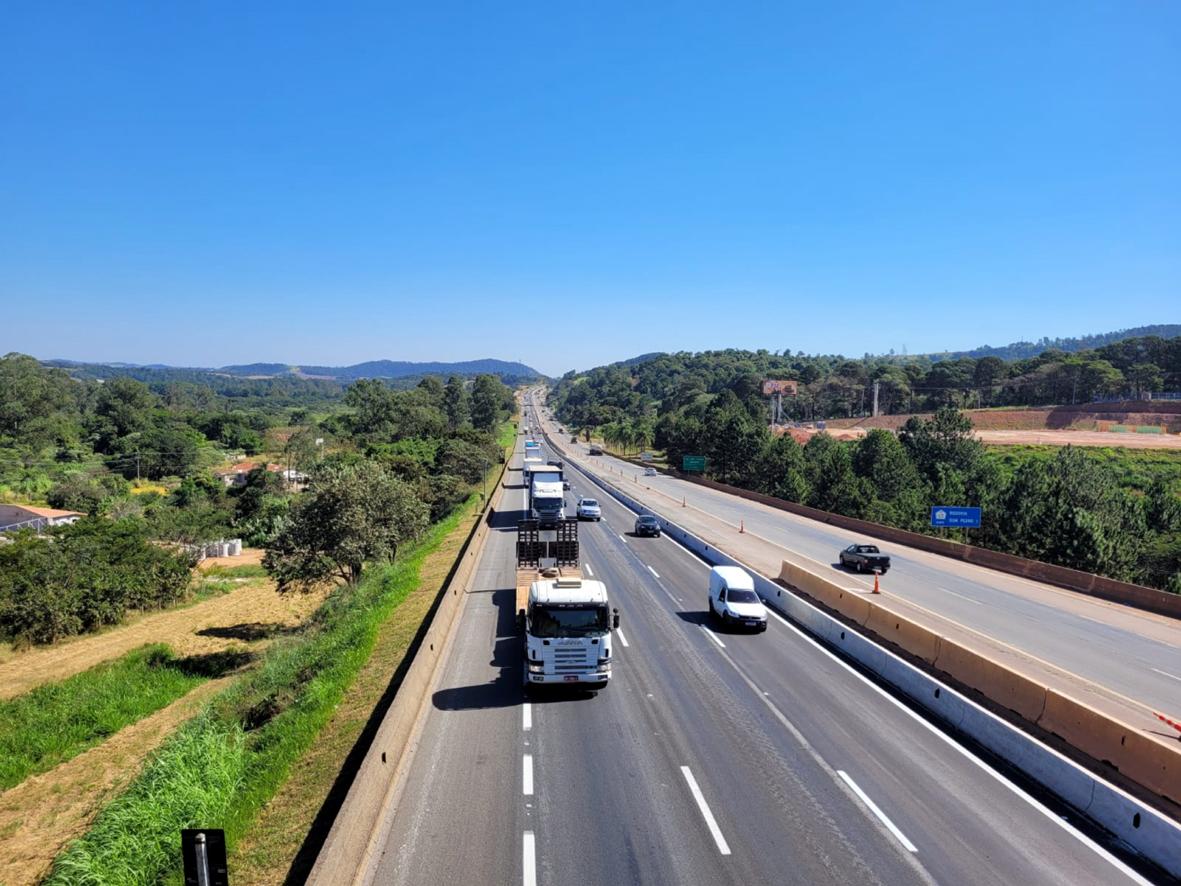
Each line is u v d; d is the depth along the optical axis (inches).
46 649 1312.7
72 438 4889.3
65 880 487.8
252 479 3206.2
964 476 2630.4
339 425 6146.7
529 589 816.9
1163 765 501.0
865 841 439.8
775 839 440.5
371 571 1378.0
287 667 915.4
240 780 554.6
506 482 3508.9
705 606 1099.3
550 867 409.7
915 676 703.1
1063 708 599.8
